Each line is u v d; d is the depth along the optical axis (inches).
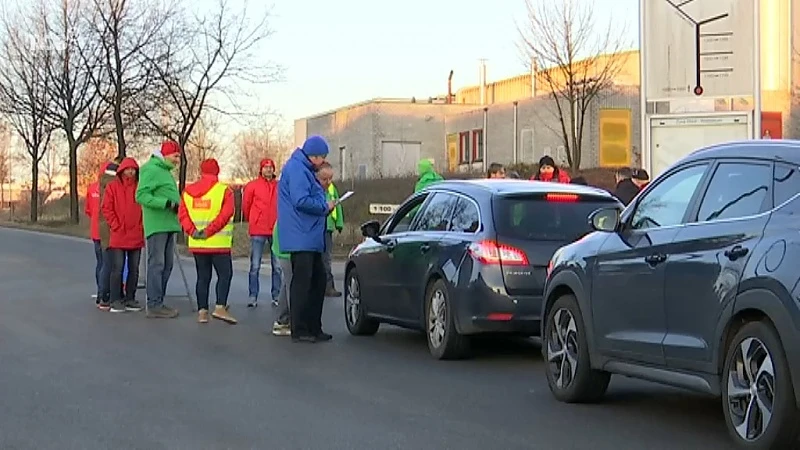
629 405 318.0
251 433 280.1
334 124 2356.1
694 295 258.8
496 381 361.1
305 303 457.7
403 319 441.7
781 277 228.5
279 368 388.2
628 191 547.2
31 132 1967.3
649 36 665.6
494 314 382.6
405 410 310.2
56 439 274.5
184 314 556.1
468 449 261.1
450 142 2155.5
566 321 325.7
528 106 1800.0
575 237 391.2
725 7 647.8
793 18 841.5
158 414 305.1
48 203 2375.7
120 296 566.3
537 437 274.1
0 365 390.6
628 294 287.9
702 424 289.3
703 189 269.7
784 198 240.1
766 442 234.5
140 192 532.7
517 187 406.0
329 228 639.1
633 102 1581.0
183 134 1325.0
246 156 2593.5
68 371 378.3
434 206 436.1
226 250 524.1
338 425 289.7
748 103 685.3
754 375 241.3
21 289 681.6
